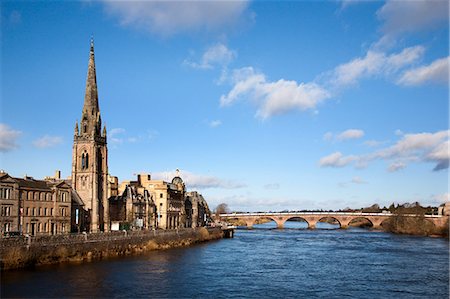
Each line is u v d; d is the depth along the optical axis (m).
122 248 138.38
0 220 124.88
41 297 79.56
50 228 143.25
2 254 97.31
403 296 88.12
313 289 93.06
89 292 84.12
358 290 92.69
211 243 191.88
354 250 164.50
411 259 138.00
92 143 172.50
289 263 128.38
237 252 154.75
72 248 117.75
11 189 129.00
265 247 174.62
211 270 112.88
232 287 93.38
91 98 178.00
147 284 92.81
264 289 92.25
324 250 164.25
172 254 142.00
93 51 183.38
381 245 184.12
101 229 174.62
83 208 165.62
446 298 87.12
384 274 110.62
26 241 104.56
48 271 100.25
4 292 81.50
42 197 141.25
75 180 171.62
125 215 193.25
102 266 110.94
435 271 115.31
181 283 95.50
